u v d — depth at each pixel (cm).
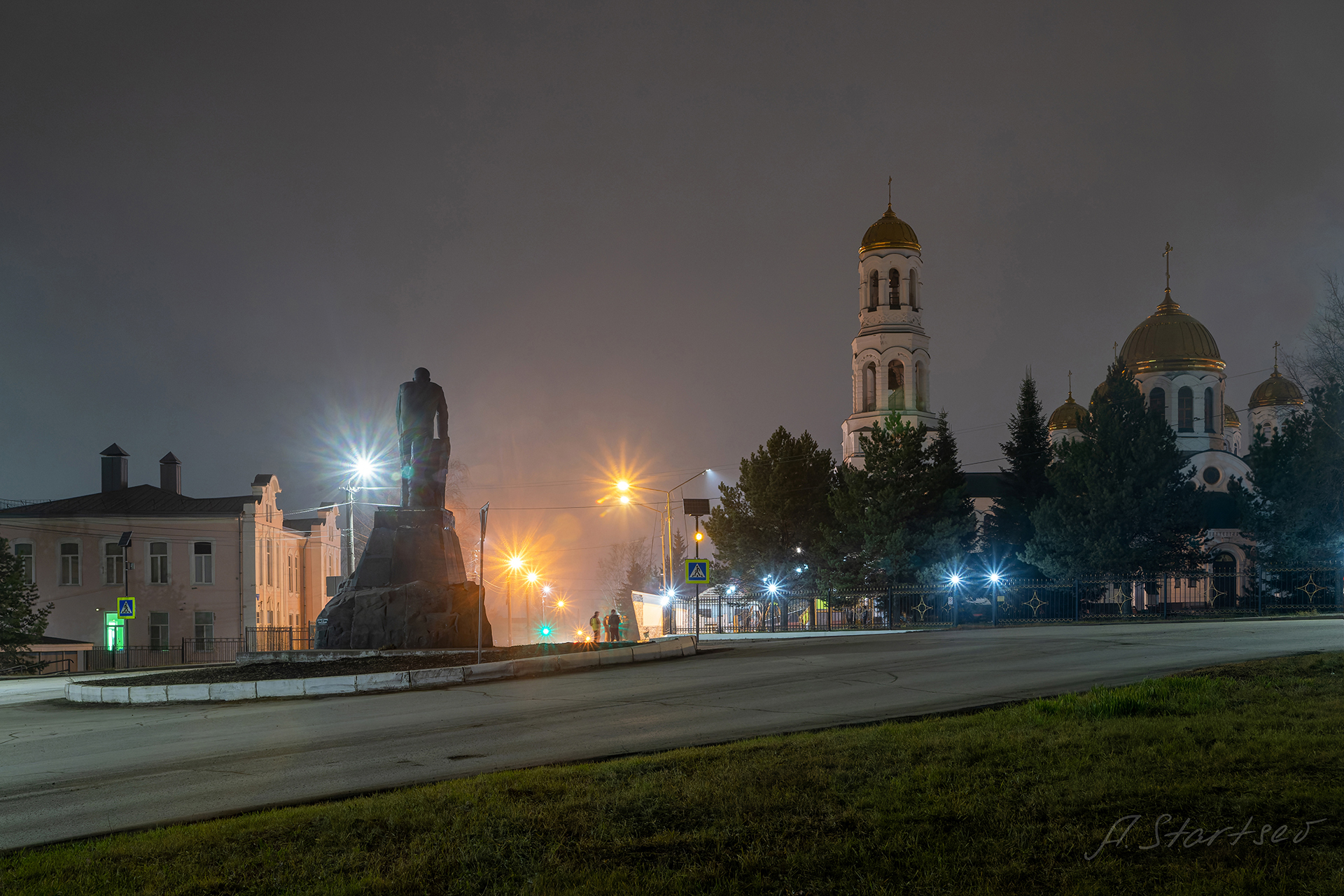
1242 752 985
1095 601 4709
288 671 2342
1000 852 756
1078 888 684
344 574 5281
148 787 1152
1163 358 6875
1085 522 4662
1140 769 948
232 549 5547
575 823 864
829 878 729
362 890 727
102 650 5369
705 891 714
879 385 6981
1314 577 4359
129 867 789
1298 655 1739
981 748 1064
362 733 1497
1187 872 700
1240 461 6675
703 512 4834
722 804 894
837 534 4922
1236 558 6188
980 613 4522
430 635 2778
